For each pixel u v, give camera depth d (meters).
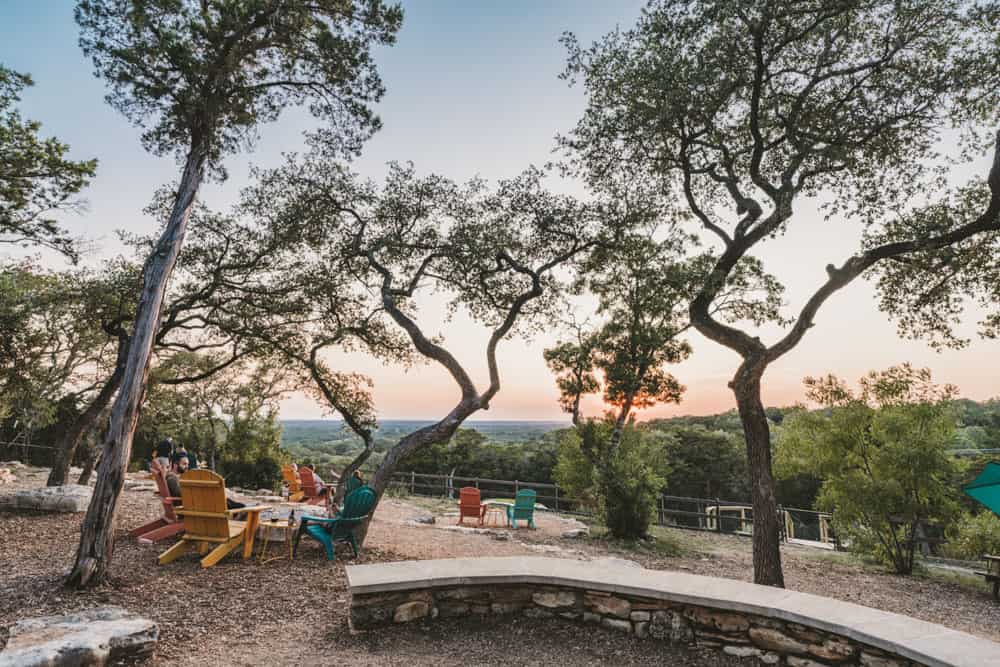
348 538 7.85
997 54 8.59
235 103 8.52
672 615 4.75
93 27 8.03
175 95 8.29
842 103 9.50
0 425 20.94
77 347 16.59
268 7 8.57
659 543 12.71
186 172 7.70
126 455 6.27
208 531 7.04
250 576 6.40
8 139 11.98
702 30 8.85
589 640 4.75
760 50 8.77
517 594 5.23
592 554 10.52
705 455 35.69
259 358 13.68
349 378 13.09
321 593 5.91
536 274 10.79
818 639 4.11
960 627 7.54
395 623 4.91
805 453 13.26
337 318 12.41
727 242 9.69
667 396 16.00
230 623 4.96
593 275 13.02
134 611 5.11
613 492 13.21
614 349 15.84
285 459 21.19
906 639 3.66
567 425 17.92
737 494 35.03
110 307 12.75
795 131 9.41
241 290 12.23
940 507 11.53
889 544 11.91
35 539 7.83
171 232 7.27
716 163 10.68
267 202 11.33
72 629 4.04
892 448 11.86
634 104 9.38
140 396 6.50
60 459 12.77
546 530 14.09
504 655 4.43
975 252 9.96
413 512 15.25
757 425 8.60
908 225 9.84
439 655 4.39
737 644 4.46
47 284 14.15
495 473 34.34
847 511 12.14
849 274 8.58
